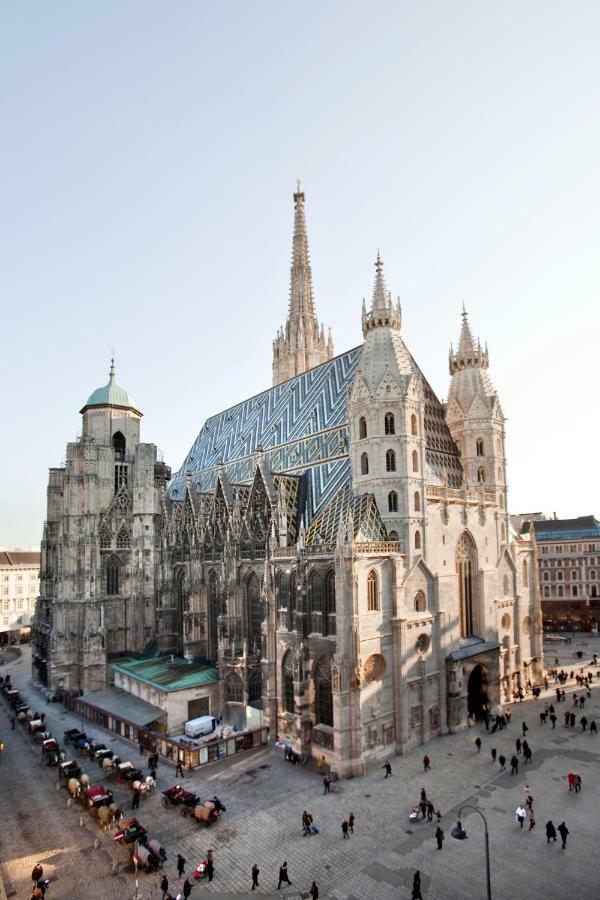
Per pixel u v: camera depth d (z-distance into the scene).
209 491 114.81
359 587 66.56
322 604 69.81
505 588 93.62
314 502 85.69
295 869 45.84
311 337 143.38
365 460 78.19
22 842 52.00
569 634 147.38
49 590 118.06
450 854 47.03
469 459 93.31
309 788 60.47
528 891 42.06
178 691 78.50
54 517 121.00
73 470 108.06
